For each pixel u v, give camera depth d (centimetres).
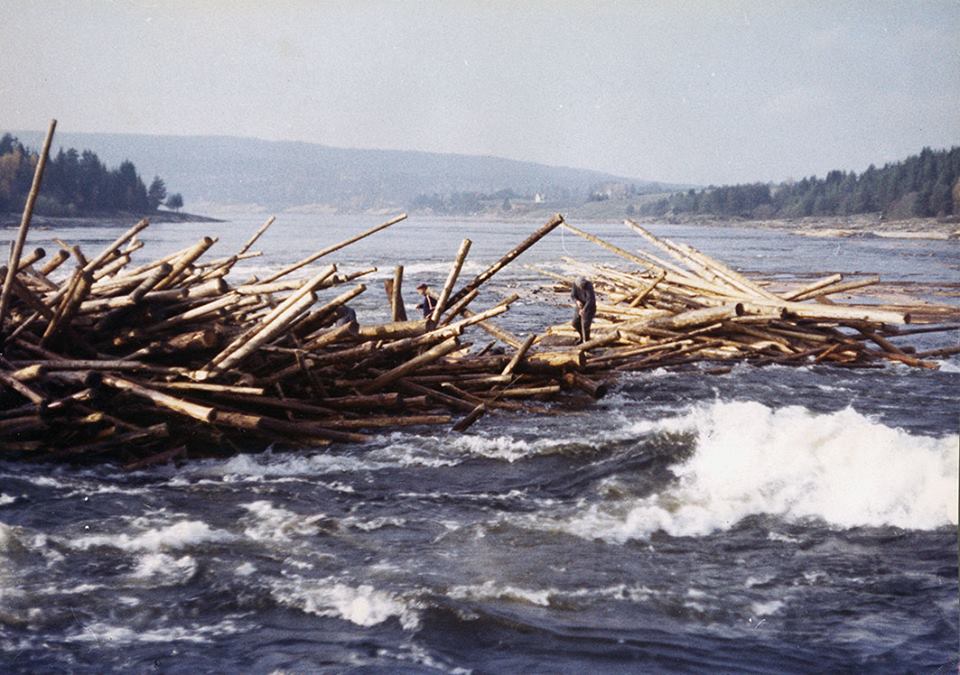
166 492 1120
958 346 2400
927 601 787
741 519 1017
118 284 1457
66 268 4928
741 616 764
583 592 810
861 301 3578
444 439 1380
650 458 1226
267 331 1317
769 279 5056
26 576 839
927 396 1798
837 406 1680
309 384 1449
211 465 1255
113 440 1255
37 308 1333
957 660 666
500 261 1706
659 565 882
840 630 732
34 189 1272
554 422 1505
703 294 2486
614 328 2222
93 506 1052
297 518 1020
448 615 755
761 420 1224
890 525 977
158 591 812
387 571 857
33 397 1203
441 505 1082
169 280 1455
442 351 1515
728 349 2175
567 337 2216
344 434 1366
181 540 940
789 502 1056
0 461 1208
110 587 820
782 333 2253
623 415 1558
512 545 938
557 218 1673
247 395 1331
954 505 988
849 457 1089
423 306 2083
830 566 877
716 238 17000
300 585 823
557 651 697
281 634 726
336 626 741
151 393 1243
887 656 680
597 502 1086
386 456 1301
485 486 1165
